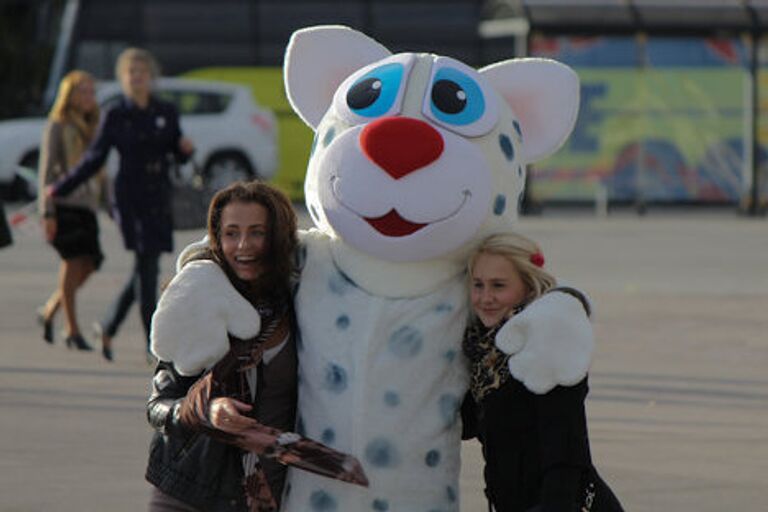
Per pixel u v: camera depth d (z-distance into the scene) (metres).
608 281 24.70
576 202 41.47
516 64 8.02
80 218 17.22
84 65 42.97
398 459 7.32
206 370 7.34
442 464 7.41
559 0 40.66
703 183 41.91
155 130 16.25
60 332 18.75
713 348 17.95
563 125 7.99
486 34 42.75
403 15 43.56
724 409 14.32
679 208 44.59
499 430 7.29
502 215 7.50
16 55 49.97
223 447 7.23
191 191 16.34
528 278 7.30
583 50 41.03
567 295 7.23
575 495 7.17
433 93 7.47
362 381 7.30
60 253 17.27
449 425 7.42
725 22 41.00
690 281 24.88
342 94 7.64
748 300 22.52
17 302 21.47
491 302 7.30
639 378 15.87
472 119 7.46
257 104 42.25
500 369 7.26
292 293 7.52
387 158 7.18
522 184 7.75
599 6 40.66
